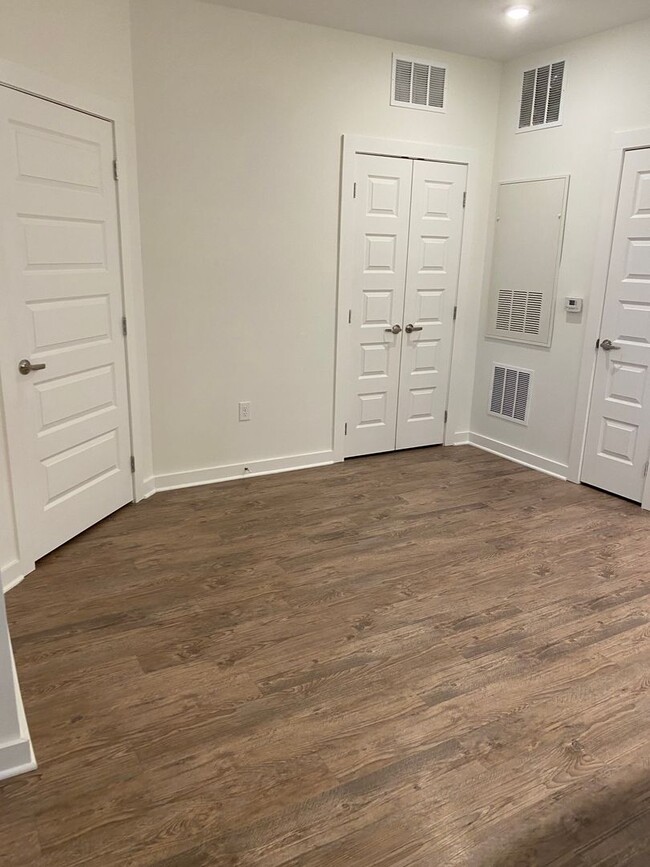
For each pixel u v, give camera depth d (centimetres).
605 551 320
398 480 415
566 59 389
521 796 175
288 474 422
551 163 407
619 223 370
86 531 329
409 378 462
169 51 333
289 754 188
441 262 449
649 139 347
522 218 432
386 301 435
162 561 300
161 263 356
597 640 247
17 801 170
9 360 261
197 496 380
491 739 196
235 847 158
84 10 287
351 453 455
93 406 321
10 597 266
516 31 371
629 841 163
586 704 212
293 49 364
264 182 375
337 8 342
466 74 422
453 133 429
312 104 377
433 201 433
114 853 156
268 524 344
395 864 155
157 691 213
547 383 429
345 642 242
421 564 304
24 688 212
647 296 360
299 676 222
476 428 495
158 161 342
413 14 348
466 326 475
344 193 400
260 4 338
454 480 418
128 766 182
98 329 320
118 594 271
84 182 298
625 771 185
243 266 381
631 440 379
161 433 380
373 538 330
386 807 171
